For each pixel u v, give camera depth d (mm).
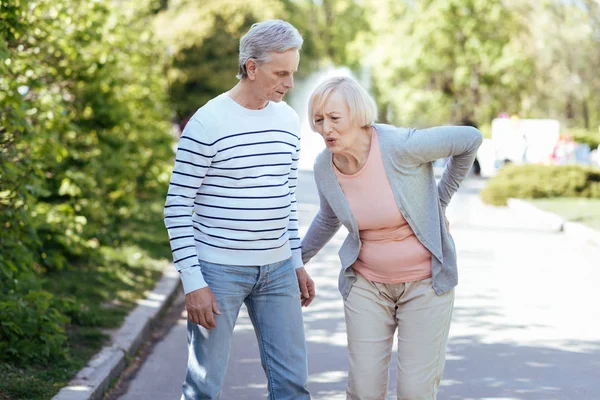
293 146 4648
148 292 10445
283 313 4715
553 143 39281
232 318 4594
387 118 49125
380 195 4516
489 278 12227
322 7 74062
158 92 21031
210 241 4531
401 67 46281
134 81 17953
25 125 7691
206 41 47656
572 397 6688
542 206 22438
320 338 8680
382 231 4594
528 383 7047
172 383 7215
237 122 4473
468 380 7121
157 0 22719
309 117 4535
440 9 45125
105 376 6742
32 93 9328
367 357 4672
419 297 4594
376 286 4660
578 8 45156
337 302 10492
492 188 24984
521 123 39656
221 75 47562
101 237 12273
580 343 8477
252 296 4742
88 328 8188
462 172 4660
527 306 10289
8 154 7711
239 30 47938
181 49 47688
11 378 6293
